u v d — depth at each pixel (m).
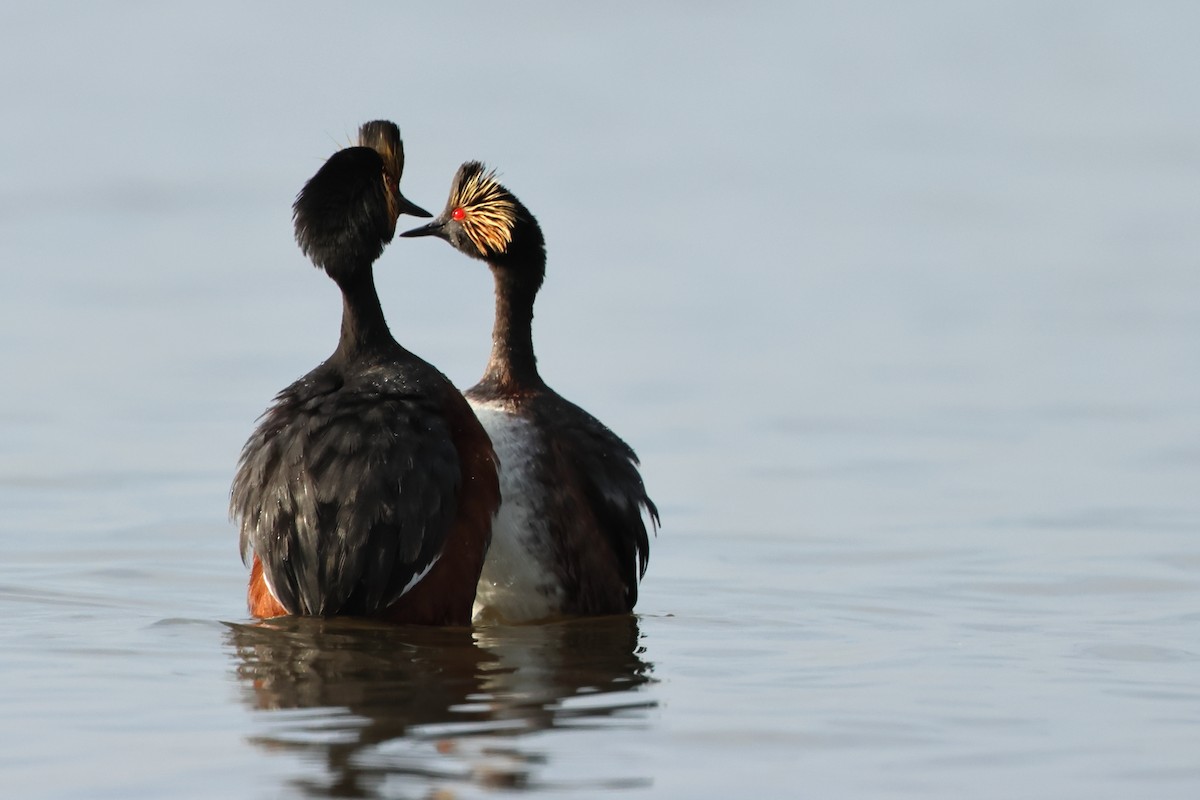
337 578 11.99
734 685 10.91
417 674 11.09
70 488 18.25
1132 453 20.41
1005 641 12.27
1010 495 18.41
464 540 12.42
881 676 11.16
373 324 12.88
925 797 8.77
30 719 9.91
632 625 12.94
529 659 11.61
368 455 12.02
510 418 13.52
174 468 19.23
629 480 13.80
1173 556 15.52
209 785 8.78
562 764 9.17
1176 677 11.12
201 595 13.76
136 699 10.34
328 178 12.85
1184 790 8.90
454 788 8.75
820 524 17.19
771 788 8.87
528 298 14.27
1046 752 9.48
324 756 9.23
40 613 12.87
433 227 14.85
